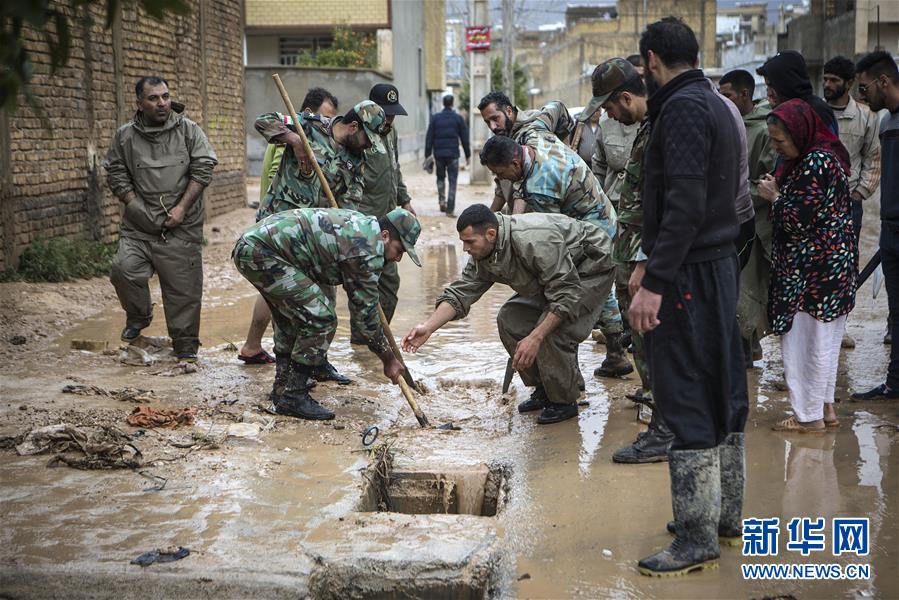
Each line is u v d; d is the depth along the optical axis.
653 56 3.51
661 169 3.46
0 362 6.42
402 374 5.44
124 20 11.05
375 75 23.11
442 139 16.69
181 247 6.41
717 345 3.40
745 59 36.53
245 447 4.80
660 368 3.45
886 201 5.59
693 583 3.40
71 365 6.39
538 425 5.27
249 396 5.73
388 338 5.45
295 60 28.41
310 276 5.16
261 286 5.12
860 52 16.78
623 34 51.25
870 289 9.17
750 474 4.38
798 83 4.98
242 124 16.19
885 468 4.43
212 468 4.49
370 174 6.86
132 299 6.49
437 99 49.78
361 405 5.61
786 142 4.69
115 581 3.37
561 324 5.10
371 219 5.11
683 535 3.50
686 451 3.44
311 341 5.23
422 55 38.28
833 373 4.95
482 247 4.87
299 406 5.31
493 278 5.09
